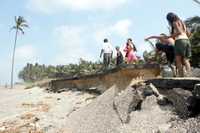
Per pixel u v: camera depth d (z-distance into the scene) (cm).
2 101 1747
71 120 1029
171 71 963
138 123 761
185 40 814
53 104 1437
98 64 3200
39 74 6550
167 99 783
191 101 711
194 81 744
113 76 1397
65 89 1833
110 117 862
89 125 903
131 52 1536
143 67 1215
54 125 1022
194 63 1975
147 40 884
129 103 843
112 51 1684
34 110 1304
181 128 661
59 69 4459
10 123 1121
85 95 1568
